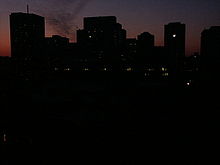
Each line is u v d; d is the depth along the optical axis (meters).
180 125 23.27
